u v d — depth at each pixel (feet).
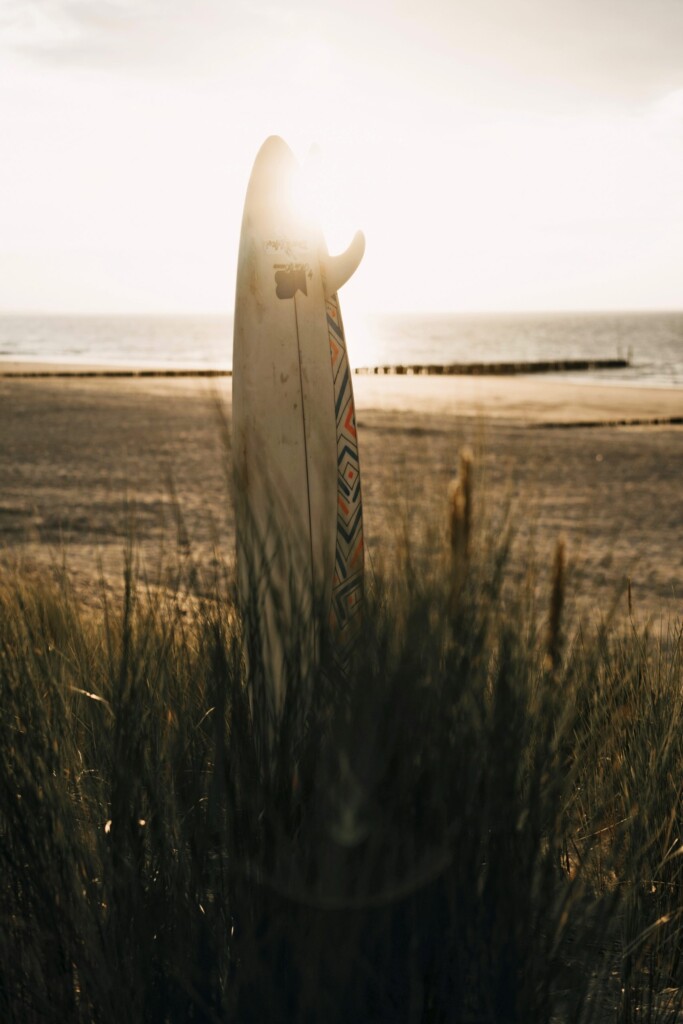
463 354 283.18
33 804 5.16
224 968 4.83
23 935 4.99
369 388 92.63
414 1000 4.34
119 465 47.80
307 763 4.61
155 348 324.19
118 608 9.29
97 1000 4.65
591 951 5.04
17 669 6.79
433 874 4.33
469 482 4.47
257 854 4.55
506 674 4.54
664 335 464.65
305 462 7.45
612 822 5.96
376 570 4.60
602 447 62.28
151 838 4.90
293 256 7.62
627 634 8.64
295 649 5.05
